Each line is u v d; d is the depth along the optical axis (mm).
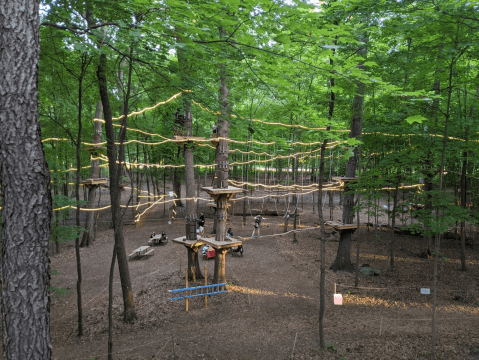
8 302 3629
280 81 5422
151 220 27625
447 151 11898
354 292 13406
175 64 6473
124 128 7871
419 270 16141
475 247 20188
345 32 4270
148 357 8492
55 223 10219
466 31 8219
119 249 10805
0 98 3523
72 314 11555
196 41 4906
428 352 8203
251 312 11508
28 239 3670
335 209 32500
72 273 16047
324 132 6992
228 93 13055
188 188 14203
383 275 15414
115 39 5285
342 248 16094
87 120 17734
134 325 10594
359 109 13992
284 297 12852
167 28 4871
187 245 13930
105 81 10375
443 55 8578
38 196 3744
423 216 9938
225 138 12883
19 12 3557
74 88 11164
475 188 18703
